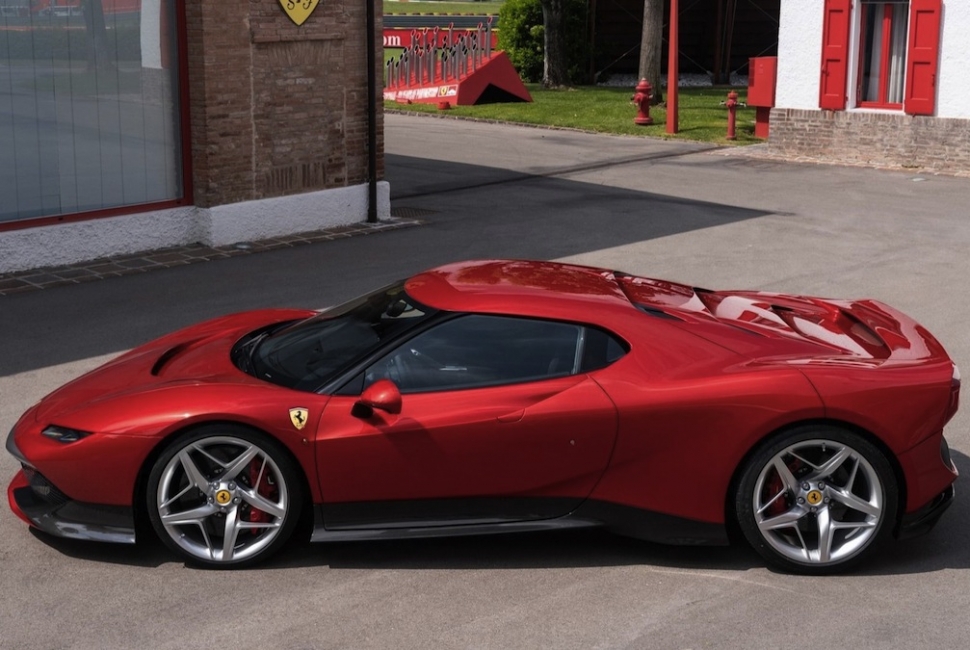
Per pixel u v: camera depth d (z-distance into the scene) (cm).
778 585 475
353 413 472
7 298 985
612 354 487
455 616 448
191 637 430
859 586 474
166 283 1047
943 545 516
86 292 1010
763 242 1231
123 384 517
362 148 1330
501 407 475
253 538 493
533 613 450
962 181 1670
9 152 1062
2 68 1044
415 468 478
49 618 445
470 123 2461
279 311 629
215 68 1165
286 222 1263
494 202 1502
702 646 423
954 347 832
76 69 1096
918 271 1089
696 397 471
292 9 1214
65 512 491
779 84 1909
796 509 479
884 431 465
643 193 1578
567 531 531
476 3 8225
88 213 1129
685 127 2319
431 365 488
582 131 2319
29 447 488
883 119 1803
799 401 464
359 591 470
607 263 1123
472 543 518
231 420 473
